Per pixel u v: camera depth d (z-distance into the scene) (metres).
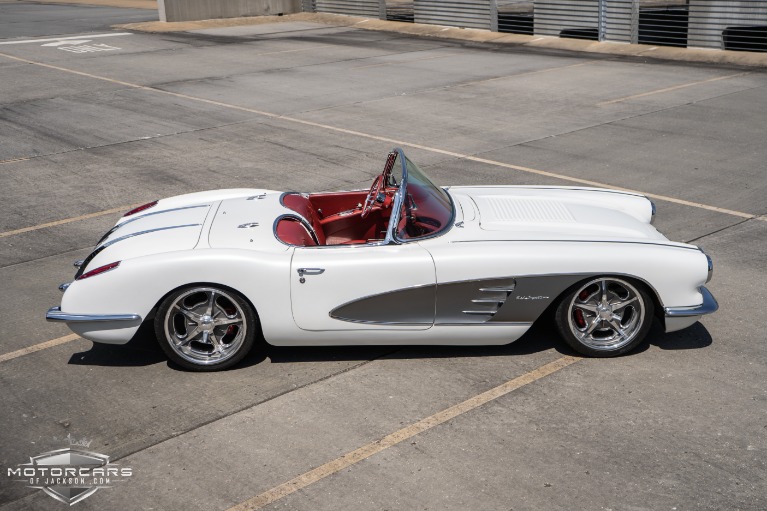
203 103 15.95
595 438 4.75
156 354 5.91
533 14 24.31
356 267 5.39
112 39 25.94
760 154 11.45
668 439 4.73
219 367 5.57
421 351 5.86
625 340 5.68
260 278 5.34
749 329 6.15
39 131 13.68
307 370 5.61
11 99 16.48
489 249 5.49
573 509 4.14
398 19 29.19
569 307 5.56
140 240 5.73
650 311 5.60
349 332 5.54
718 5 20.50
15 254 8.05
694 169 10.77
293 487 4.35
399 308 5.49
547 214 6.18
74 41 25.53
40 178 10.87
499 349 5.87
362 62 20.84
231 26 29.05
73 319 5.41
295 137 13.02
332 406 5.14
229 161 11.59
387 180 6.41
